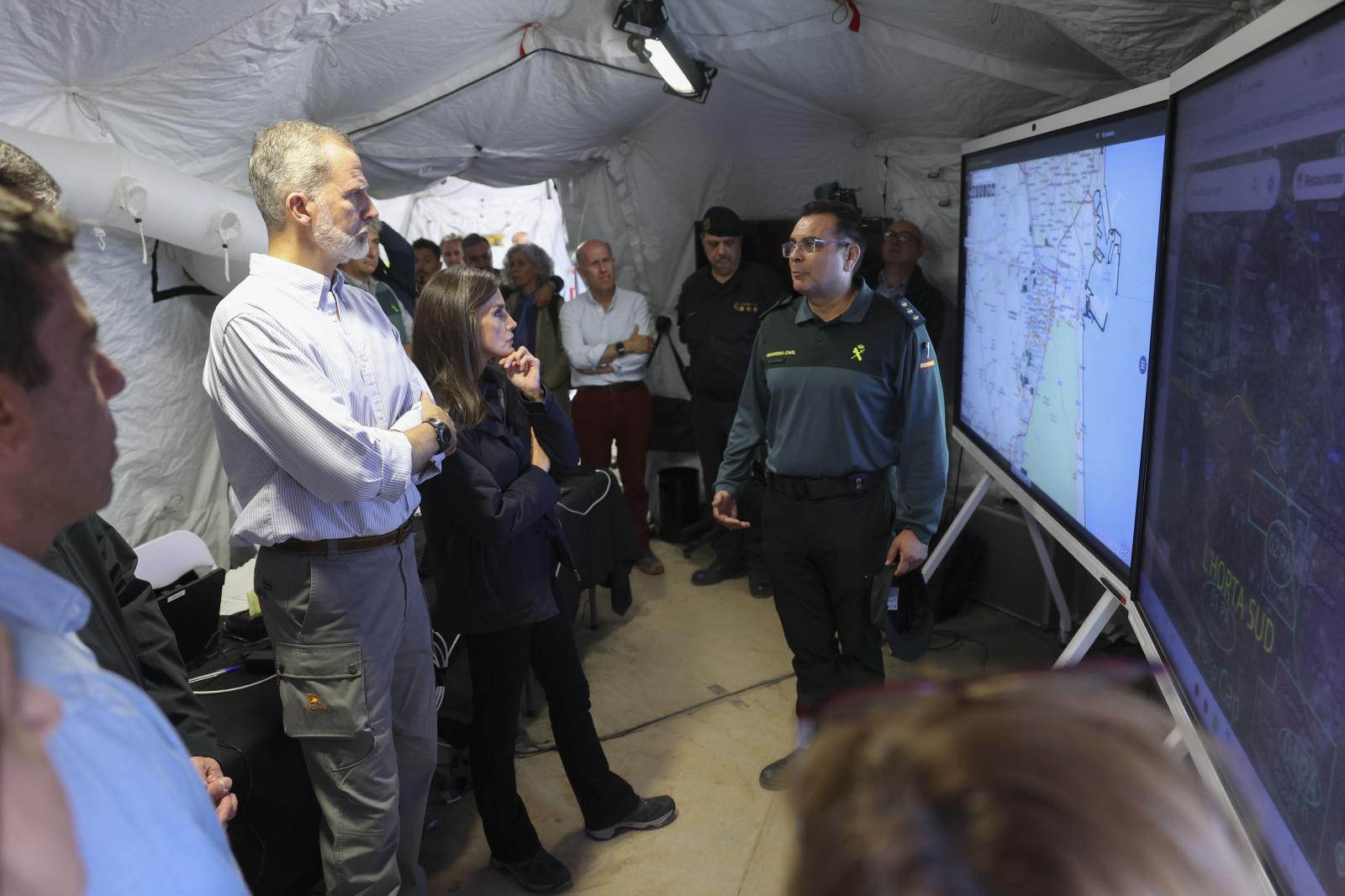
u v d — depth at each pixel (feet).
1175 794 1.16
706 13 12.32
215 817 2.16
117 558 5.19
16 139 7.66
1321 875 3.16
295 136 5.76
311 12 8.72
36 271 2.09
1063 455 8.05
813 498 8.65
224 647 8.16
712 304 14.29
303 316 5.71
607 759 9.96
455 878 8.25
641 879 8.14
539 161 15.94
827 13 11.66
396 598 6.25
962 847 1.13
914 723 1.31
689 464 17.30
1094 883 1.08
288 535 5.83
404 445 5.80
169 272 10.69
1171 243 5.50
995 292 10.19
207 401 11.71
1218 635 4.38
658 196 16.52
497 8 11.05
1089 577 11.78
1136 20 8.59
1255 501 3.91
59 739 1.73
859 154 15.17
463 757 9.29
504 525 7.02
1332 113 3.18
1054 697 1.32
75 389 2.19
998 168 10.03
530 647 8.07
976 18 10.41
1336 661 3.07
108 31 7.94
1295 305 3.51
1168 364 5.51
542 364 15.67
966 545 12.82
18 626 1.85
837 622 9.07
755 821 8.87
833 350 8.41
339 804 6.26
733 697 11.18
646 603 13.99
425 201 24.61
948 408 14.60
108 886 1.70
